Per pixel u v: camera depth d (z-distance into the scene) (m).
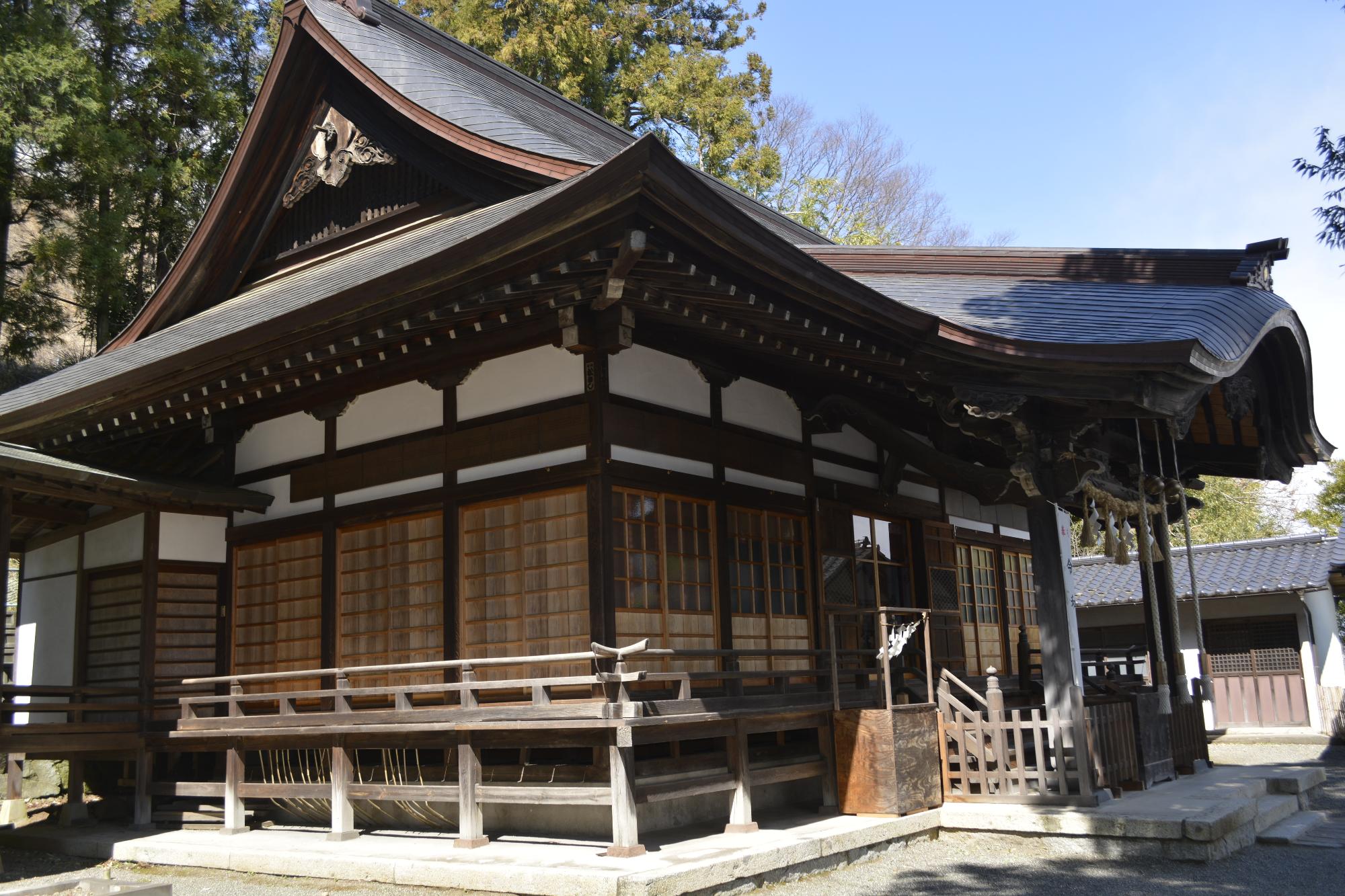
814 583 9.99
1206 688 10.37
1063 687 8.56
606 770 7.77
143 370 9.05
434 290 7.26
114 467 10.45
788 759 9.56
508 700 8.22
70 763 10.51
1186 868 7.33
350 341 8.14
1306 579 18.02
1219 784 9.77
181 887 7.59
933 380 8.79
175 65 19.06
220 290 12.09
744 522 9.31
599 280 6.99
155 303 11.95
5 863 9.01
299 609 9.87
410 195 10.58
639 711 6.81
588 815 7.98
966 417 9.00
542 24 24.38
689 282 7.04
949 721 9.03
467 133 9.58
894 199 34.25
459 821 7.80
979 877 7.21
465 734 7.50
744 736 7.82
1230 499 35.34
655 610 8.22
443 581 8.80
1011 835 8.23
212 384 9.17
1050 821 8.05
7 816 10.95
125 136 17.39
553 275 6.91
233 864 7.88
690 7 28.91
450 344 8.80
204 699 9.08
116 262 17.88
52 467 8.79
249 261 11.91
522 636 8.24
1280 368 10.30
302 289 10.00
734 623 8.96
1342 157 8.77
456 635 8.61
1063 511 13.63
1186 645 19.42
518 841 7.80
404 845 7.79
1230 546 20.41
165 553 10.13
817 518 10.10
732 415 9.35
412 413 9.30
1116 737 9.20
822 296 7.60
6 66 15.93
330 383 9.87
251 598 10.33
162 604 10.09
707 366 9.09
